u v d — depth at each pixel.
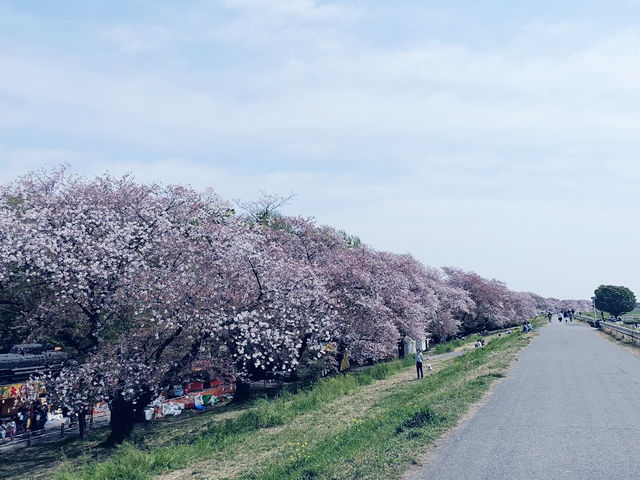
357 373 33.78
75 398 19.09
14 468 17.22
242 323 21.73
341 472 9.23
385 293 38.09
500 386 17.95
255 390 31.98
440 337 66.06
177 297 20.55
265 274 24.22
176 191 25.88
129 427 20.23
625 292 127.12
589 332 49.12
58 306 19.81
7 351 24.80
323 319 27.88
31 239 19.02
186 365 21.33
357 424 14.05
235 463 13.20
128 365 18.78
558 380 18.62
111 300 19.56
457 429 11.73
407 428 12.25
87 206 21.84
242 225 28.55
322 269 34.09
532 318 114.69
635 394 15.05
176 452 15.14
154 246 22.28
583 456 9.00
